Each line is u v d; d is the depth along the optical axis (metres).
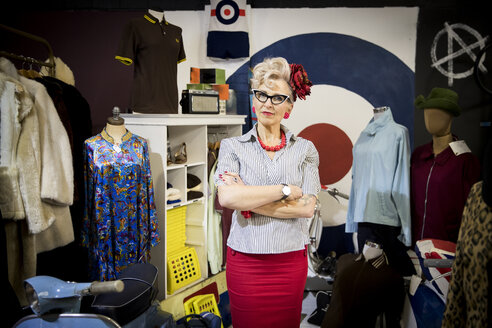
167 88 3.22
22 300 2.17
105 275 2.54
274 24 4.09
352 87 4.07
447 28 3.92
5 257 1.87
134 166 2.62
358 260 2.70
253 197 1.74
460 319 1.10
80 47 4.18
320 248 4.15
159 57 3.14
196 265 3.16
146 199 2.72
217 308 3.16
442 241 2.44
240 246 1.86
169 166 2.92
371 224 3.04
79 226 2.78
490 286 0.96
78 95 2.84
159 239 2.78
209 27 4.03
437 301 2.26
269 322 1.90
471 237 1.02
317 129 4.12
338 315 2.60
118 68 4.17
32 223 2.08
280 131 1.99
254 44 4.11
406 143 2.98
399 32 3.98
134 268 2.00
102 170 2.52
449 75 3.95
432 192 2.75
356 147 3.26
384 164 2.97
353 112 4.09
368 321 2.58
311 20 4.06
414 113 4.02
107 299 1.75
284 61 1.86
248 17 4.07
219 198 1.82
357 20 4.02
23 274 2.18
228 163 1.89
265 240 1.82
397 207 2.93
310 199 1.87
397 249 3.00
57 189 2.19
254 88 1.89
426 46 3.96
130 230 2.64
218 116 3.30
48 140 2.20
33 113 2.14
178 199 3.00
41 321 1.60
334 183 4.13
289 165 1.87
